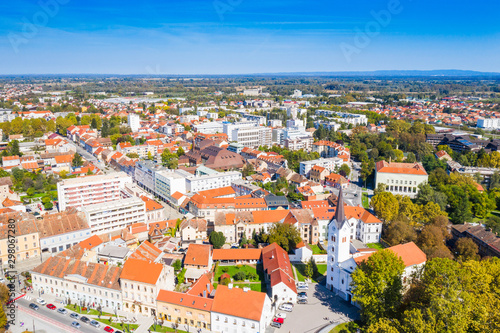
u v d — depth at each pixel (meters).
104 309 138.38
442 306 104.25
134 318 132.75
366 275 131.00
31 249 174.62
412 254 153.88
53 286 145.88
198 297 130.12
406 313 111.62
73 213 194.50
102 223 199.00
